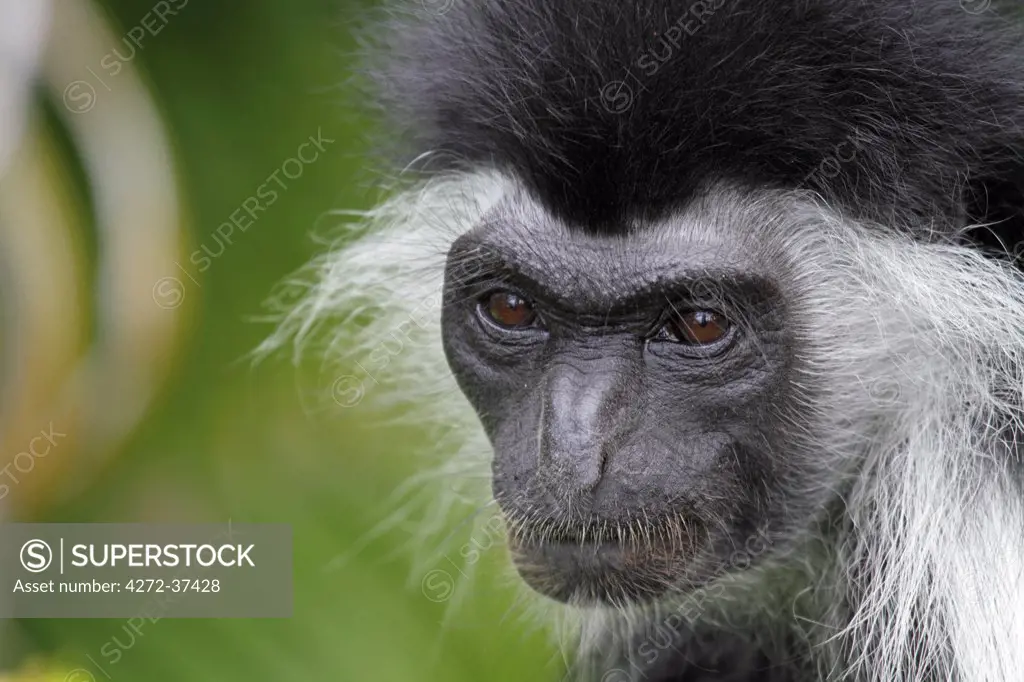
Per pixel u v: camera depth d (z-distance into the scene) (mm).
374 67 7242
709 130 5555
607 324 5816
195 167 8266
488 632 7570
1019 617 5453
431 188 6766
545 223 5953
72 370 8031
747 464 5879
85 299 8070
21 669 7336
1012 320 5754
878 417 6160
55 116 7988
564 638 7207
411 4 6992
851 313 5969
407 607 7523
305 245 8344
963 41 5684
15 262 7840
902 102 5504
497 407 6145
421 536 7609
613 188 5695
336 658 7336
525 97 5816
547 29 5812
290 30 8414
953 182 5582
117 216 8086
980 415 5832
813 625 6504
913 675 5898
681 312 5750
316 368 8297
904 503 5965
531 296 5973
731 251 5695
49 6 7773
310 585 7574
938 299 5773
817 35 5477
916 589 5820
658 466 5688
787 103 5492
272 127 8352
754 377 5797
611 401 5715
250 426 8203
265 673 7301
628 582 5773
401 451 8109
